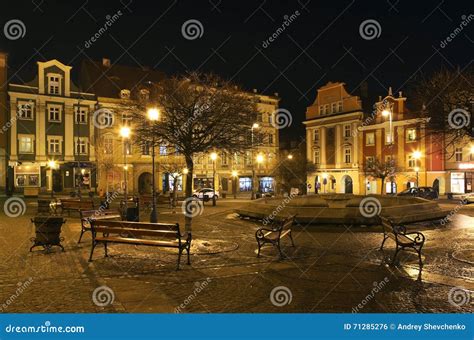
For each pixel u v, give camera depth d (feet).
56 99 149.07
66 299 23.91
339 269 31.30
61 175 149.59
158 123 52.21
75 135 152.25
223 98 52.34
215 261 33.83
